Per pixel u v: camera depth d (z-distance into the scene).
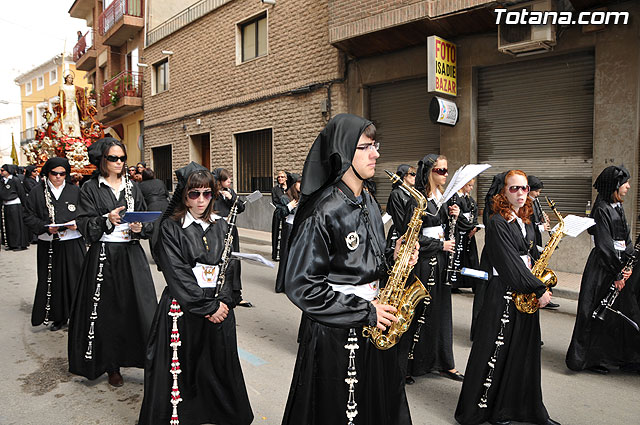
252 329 5.98
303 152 13.34
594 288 4.57
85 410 3.91
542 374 4.62
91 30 29.20
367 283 2.36
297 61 13.30
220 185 6.98
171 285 3.09
